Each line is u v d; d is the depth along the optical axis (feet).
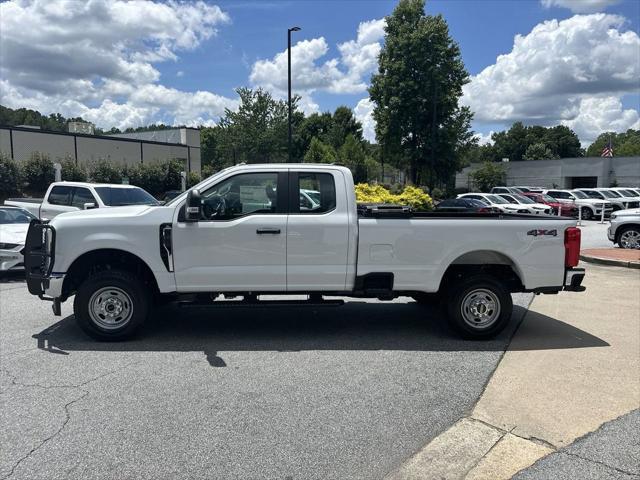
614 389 15.24
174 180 153.89
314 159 157.89
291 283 19.71
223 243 19.30
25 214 40.06
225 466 11.10
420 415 13.60
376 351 18.95
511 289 21.21
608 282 32.76
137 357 18.10
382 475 10.84
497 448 11.84
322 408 13.99
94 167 137.69
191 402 14.32
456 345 19.72
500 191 141.18
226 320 23.20
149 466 11.07
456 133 139.95
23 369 16.83
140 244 19.22
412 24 139.95
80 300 19.45
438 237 19.83
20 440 12.13
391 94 139.64
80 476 10.66
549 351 18.97
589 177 194.29
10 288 31.01
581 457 11.39
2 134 144.66
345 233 19.53
